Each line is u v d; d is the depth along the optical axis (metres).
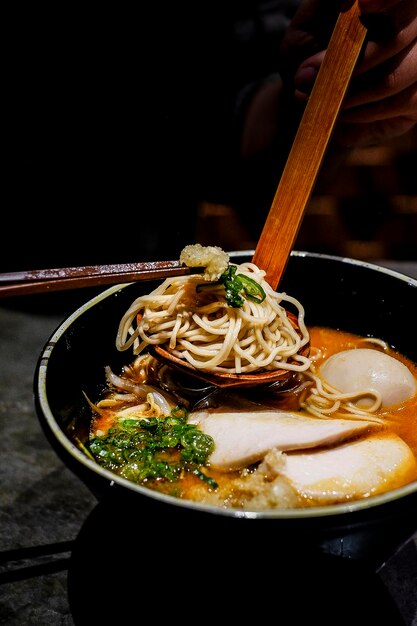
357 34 0.39
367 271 0.43
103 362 0.42
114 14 0.58
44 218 0.65
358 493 0.34
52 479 0.45
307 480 0.34
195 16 0.61
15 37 0.58
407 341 0.44
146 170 0.64
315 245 0.77
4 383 0.54
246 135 0.65
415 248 0.75
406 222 0.77
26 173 0.63
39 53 0.59
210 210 0.72
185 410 0.41
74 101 0.60
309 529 0.28
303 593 0.33
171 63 0.61
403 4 0.40
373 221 0.78
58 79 0.60
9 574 0.39
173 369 0.42
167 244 0.66
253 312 0.40
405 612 0.36
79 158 0.62
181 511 0.28
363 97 0.45
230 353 0.40
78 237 0.66
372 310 0.45
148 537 0.32
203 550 0.30
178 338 0.40
